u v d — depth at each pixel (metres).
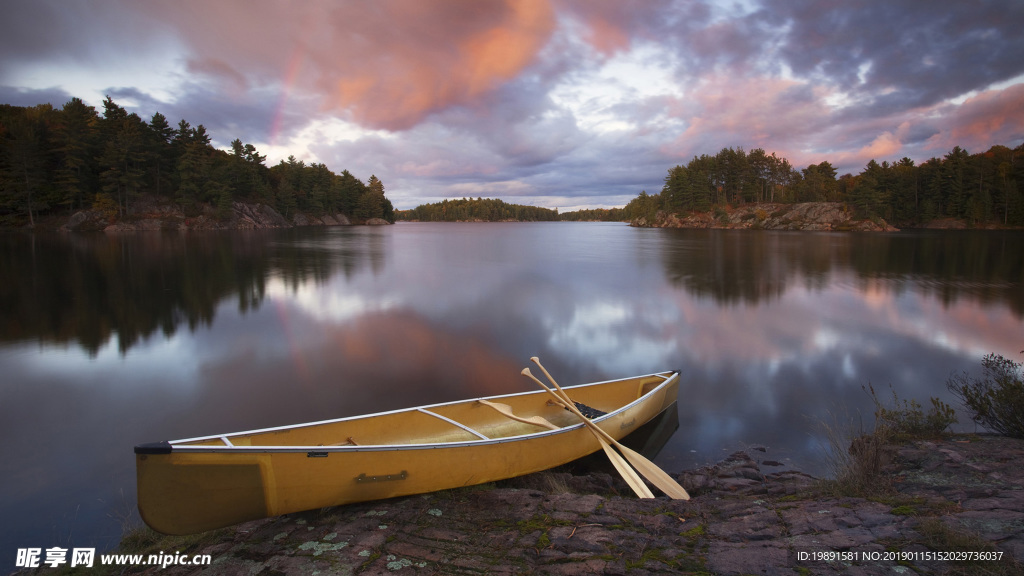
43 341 12.27
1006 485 3.80
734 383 9.31
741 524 3.42
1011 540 2.80
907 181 96.06
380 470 4.09
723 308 17.27
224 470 3.59
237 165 87.06
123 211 68.38
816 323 14.77
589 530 3.45
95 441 7.02
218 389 8.98
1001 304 17.91
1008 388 5.59
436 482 4.35
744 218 104.25
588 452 5.61
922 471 4.37
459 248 48.06
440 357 11.01
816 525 3.28
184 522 3.58
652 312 16.47
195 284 21.81
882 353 11.44
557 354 11.35
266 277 24.47
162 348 11.69
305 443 4.77
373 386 9.12
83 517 5.08
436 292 20.48
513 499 4.13
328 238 60.84
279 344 12.03
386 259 35.34
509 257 38.38
